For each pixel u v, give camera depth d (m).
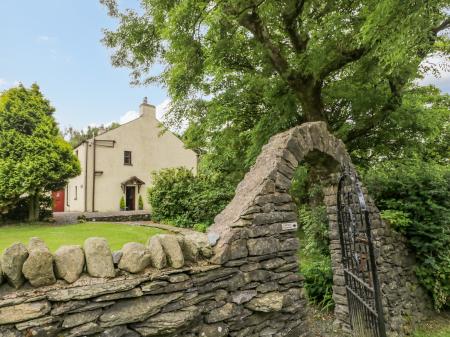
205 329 2.50
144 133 20.98
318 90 6.94
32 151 10.95
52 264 1.95
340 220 3.68
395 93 6.68
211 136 9.59
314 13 6.84
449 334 4.08
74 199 20.34
